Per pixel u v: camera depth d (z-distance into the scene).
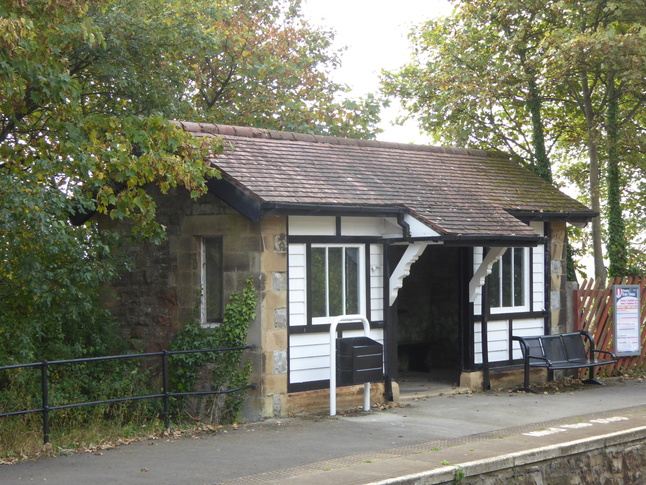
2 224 9.79
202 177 10.80
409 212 12.32
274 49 23.53
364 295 12.36
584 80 18.47
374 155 14.70
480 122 20.08
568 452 9.30
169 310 12.41
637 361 16.33
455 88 18.84
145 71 15.66
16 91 10.44
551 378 14.92
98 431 10.21
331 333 11.36
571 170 21.81
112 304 13.17
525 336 14.59
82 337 12.98
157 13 15.80
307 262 11.70
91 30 11.55
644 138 18.80
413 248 12.30
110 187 12.03
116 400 9.88
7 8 10.05
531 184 16.42
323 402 11.74
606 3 17.42
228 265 11.51
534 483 8.90
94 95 15.92
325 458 8.70
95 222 13.59
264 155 12.65
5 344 11.89
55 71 10.82
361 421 10.93
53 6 10.64
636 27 16.75
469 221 12.81
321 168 12.95
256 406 11.09
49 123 11.53
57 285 11.70
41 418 10.95
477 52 19.69
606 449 9.88
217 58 22.31
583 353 14.93
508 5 18.20
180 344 11.81
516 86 18.27
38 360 12.11
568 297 15.66
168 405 10.91
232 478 7.82
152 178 11.12
